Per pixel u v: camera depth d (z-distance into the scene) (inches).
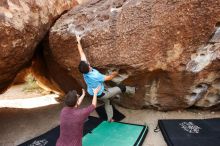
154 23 166.4
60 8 213.6
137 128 179.9
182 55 170.9
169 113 201.8
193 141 160.1
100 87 164.6
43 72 257.4
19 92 390.3
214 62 169.6
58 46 195.3
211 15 159.9
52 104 252.1
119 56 176.1
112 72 185.6
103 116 199.0
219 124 179.8
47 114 225.0
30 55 195.8
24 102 297.6
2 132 198.4
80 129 134.3
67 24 191.8
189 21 162.7
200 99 190.9
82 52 179.3
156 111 205.0
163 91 190.4
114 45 176.1
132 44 172.4
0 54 161.8
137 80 187.8
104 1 197.2
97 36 178.7
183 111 203.2
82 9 197.5
